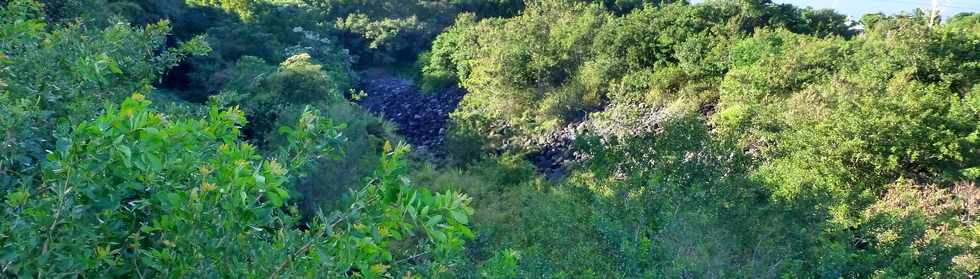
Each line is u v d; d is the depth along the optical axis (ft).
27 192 9.62
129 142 9.50
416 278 13.78
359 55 163.73
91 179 9.75
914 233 30.73
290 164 13.65
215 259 10.40
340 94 93.56
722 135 38.50
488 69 98.48
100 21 55.57
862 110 49.39
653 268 25.39
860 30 121.39
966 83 64.85
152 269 11.04
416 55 166.81
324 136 13.74
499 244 37.76
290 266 10.72
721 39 83.87
